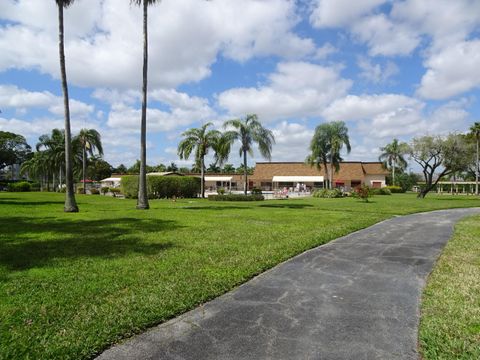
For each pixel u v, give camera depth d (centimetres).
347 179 7244
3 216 1537
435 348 373
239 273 648
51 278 604
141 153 2045
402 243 989
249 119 3644
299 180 7238
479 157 5831
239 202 3053
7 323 425
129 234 1069
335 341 393
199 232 1123
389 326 432
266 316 464
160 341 396
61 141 6297
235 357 359
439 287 583
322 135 5047
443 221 1555
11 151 8456
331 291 565
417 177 8912
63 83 1827
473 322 441
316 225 1327
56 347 370
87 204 2409
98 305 486
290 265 735
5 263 702
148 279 605
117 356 364
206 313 475
